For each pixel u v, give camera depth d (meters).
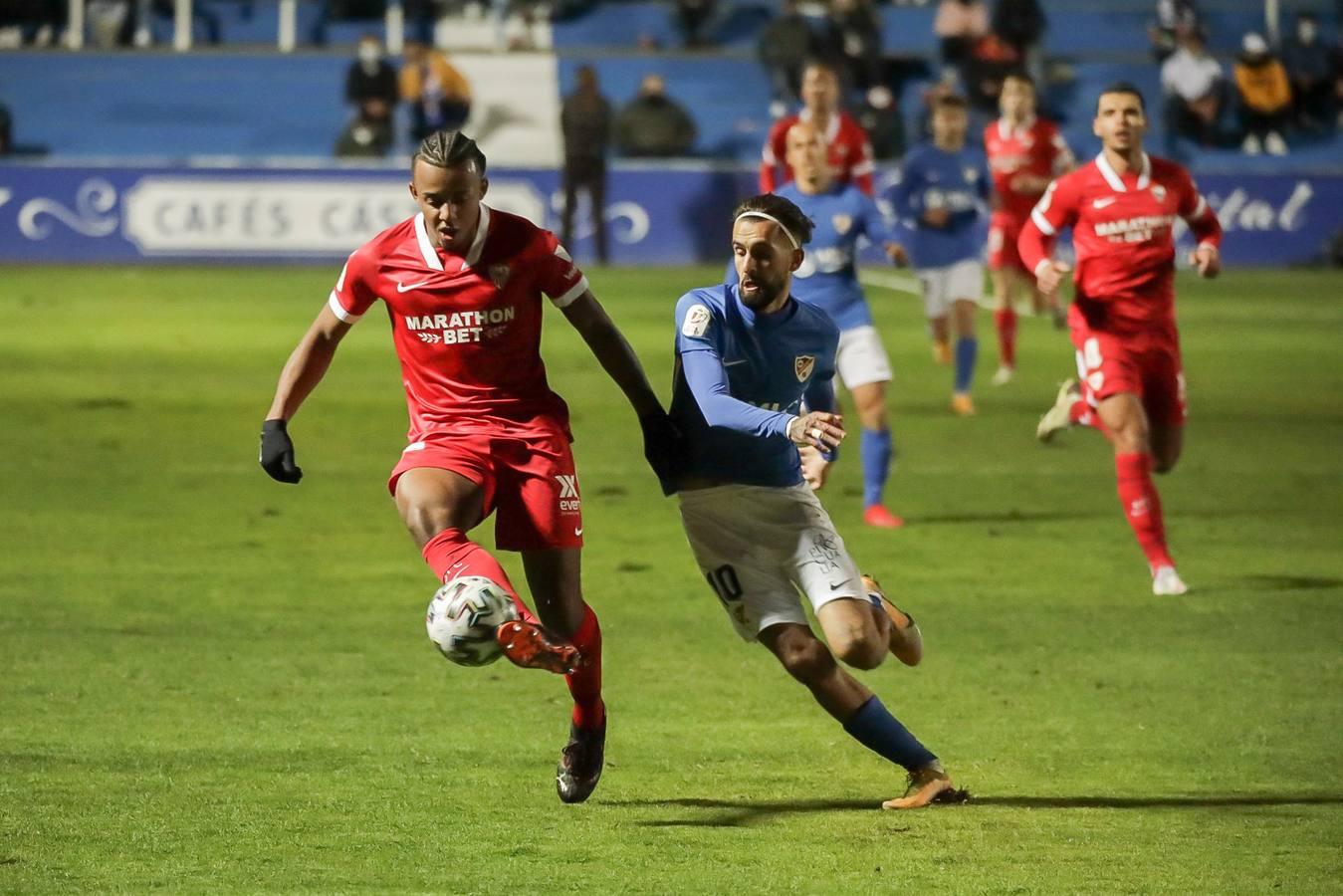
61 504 27.22
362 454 32.25
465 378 13.23
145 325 51.47
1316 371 45.22
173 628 19.70
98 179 69.69
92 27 81.06
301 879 11.81
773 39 76.06
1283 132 77.75
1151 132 79.38
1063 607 21.20
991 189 38.38
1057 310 44.94
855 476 31.20
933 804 13.75
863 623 13.13
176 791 13.87
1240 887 11.82
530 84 81.75
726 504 13.52
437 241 12.87
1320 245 72.81
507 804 13.69
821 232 25.86
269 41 85.25
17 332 49.44
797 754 15.31
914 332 53.78
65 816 13.16
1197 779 14.59
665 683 17.77
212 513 26.73
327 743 15.42
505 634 11.38
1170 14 81.50
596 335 13.23
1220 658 18.86
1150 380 22.56
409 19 84.19
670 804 13.77
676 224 71.00
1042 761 15.11
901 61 79.69
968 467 31.77
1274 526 26.61
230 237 69.88
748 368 13.52
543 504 13.12
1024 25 73.69
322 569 22.98
